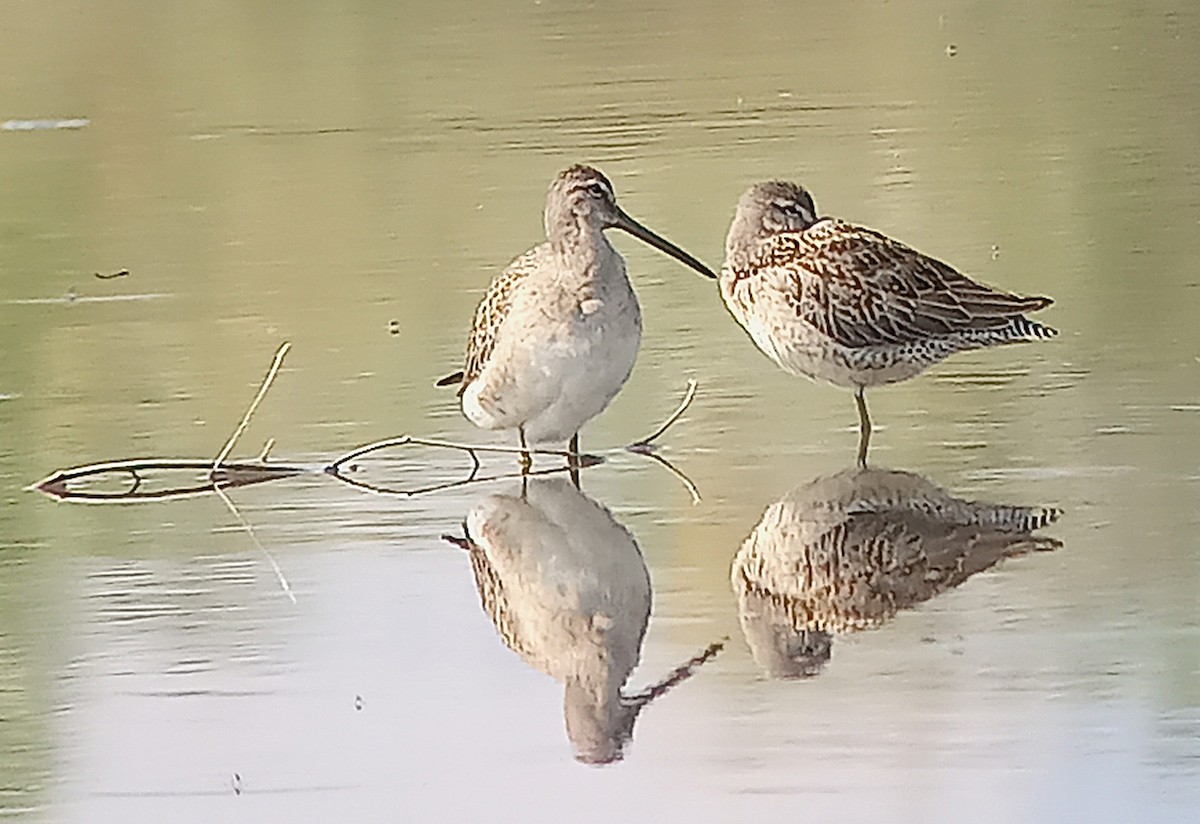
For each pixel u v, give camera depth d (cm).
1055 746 991
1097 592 1156
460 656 1120
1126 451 1380
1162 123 2366
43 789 998
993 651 1088
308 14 3162
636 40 2975
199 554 1272
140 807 977
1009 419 1458
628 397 1547
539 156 2314
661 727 1026
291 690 1088
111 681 1103
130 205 2192
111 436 1491
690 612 1156
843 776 970
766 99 2583
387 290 1844
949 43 2911
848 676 1071
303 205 2158
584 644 1123
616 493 1355
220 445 1471
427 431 1489
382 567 1244
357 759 1011
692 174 2191
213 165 2352
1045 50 2839
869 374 1455
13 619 1182
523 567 1232
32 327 1770
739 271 1499
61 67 2875
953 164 2209
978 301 1452
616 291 1389
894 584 1182
